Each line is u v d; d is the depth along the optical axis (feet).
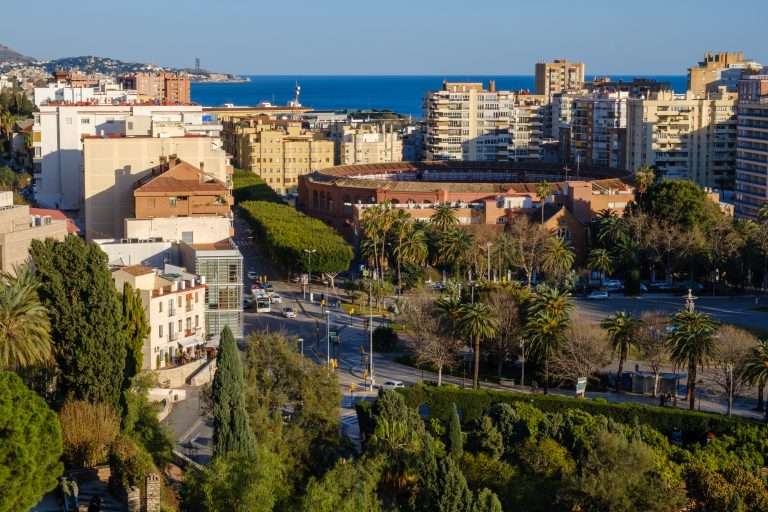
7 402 485.15
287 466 620.08
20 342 604.49
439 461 617.62
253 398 647.56
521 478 630.33
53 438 500.33
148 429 615.57
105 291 634.02
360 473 569.64
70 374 623.77
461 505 571.69
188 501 506.48
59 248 634.43
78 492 522.88
